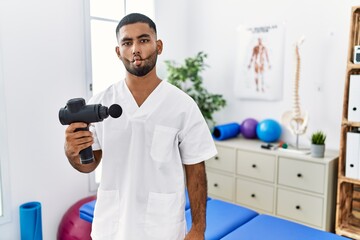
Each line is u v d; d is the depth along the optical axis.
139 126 0.99
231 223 1.67
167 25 2.97
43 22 2.00
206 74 3.07
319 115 2.43
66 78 2.15
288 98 2.57
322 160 2.07
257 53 2.70
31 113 1.99
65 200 2.22
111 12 2.46
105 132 1.00
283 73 2.58
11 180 1.92
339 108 2.33
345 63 2.28
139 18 0.94
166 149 0.99
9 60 1.86
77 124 0.87
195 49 3.12
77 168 1.02
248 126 2.66
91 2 2.32
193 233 1.02
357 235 1.99
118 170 1.02
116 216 1.03
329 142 2.41
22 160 1.97
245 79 2.79
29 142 1.99
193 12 3.09
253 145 2.50
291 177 2.21
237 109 2.90
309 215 2.16
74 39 2.17
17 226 1.97
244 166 2.45
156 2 2.84
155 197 1.01
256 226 1.59
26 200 2.01
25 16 1.91
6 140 1.88
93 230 1.06
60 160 2.16
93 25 2.35
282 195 2.27
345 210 2.15
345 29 2.25
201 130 1.03
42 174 2.07
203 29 3.04
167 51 3.01
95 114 0.86
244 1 2.73
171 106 1.01
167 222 1.01
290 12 2.50
